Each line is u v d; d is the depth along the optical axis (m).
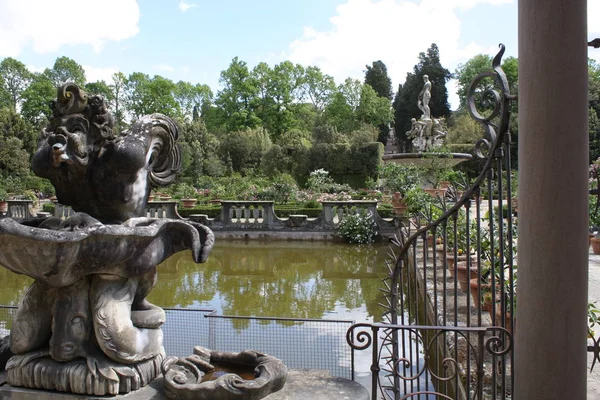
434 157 17.17
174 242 2.88
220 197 21.55
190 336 5.82
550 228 2.04
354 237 15.01
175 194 23.02
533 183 2.07
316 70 57.12
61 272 2.40
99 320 2.56
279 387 2.73
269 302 8.20
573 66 2.01
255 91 53.22
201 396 2.48
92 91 49.69
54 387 2.60
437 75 50.44
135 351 2.64
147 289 2.95
